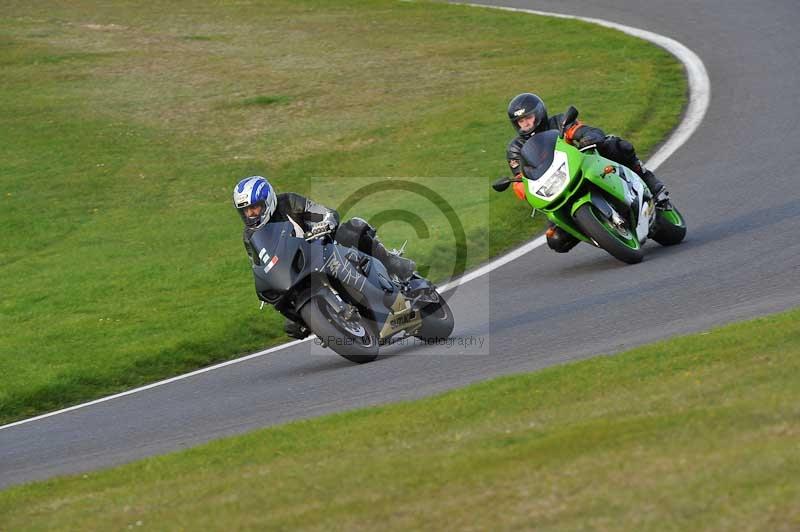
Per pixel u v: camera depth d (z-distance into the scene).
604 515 16.16
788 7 92.50
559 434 20.31
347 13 117.44
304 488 20.38
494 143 68.19
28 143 81.00
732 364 24.20
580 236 41.09
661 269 38.91
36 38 112.81
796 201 45.25
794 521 14.95
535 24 102.31
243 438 26.44
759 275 35.59
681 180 52.66
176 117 84.69
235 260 54.62
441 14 112.25
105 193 70.38
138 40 110.75
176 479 23.80
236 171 71.81
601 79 78.12
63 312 49.62
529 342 33.09
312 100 85.56
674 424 19.56
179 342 41.38
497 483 18.31
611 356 27.80
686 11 97.25
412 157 68.06
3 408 37.28
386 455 21.84
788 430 18.22
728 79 73.19
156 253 58.00
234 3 126.81
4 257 61.16
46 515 22.64
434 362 32.84
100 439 31.39
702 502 15.91
